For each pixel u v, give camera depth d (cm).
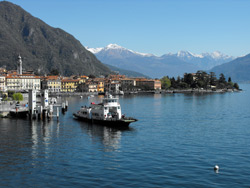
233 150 7400
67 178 5556
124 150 7394
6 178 5584
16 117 12775
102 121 10906
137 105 19712
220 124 11488
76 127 10500
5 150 7381
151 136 9025
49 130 9950
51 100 19050
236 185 5231
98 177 5588
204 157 6781
